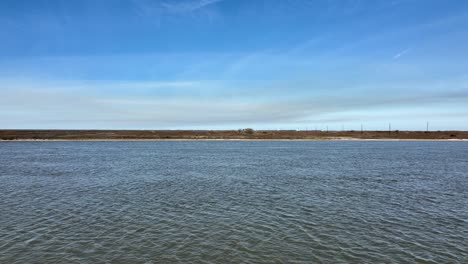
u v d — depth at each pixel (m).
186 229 21.92
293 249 18.42
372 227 22.61
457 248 18.72
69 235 20.53
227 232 21.33
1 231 21.22
